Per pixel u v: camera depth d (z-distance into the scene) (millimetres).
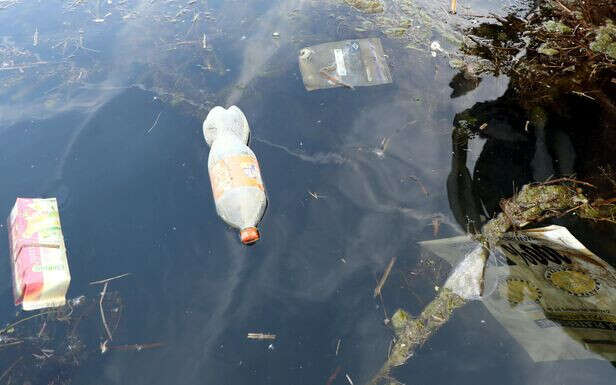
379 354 983
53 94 1396
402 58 1407
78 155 1263
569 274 924
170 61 1462
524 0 1486
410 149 1226
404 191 1164
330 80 1368
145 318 1040
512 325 962
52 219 1135
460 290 1012
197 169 1226
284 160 1221
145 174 1224
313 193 1171
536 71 1265
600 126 1171
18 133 1312
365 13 1567
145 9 1658
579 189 1086
